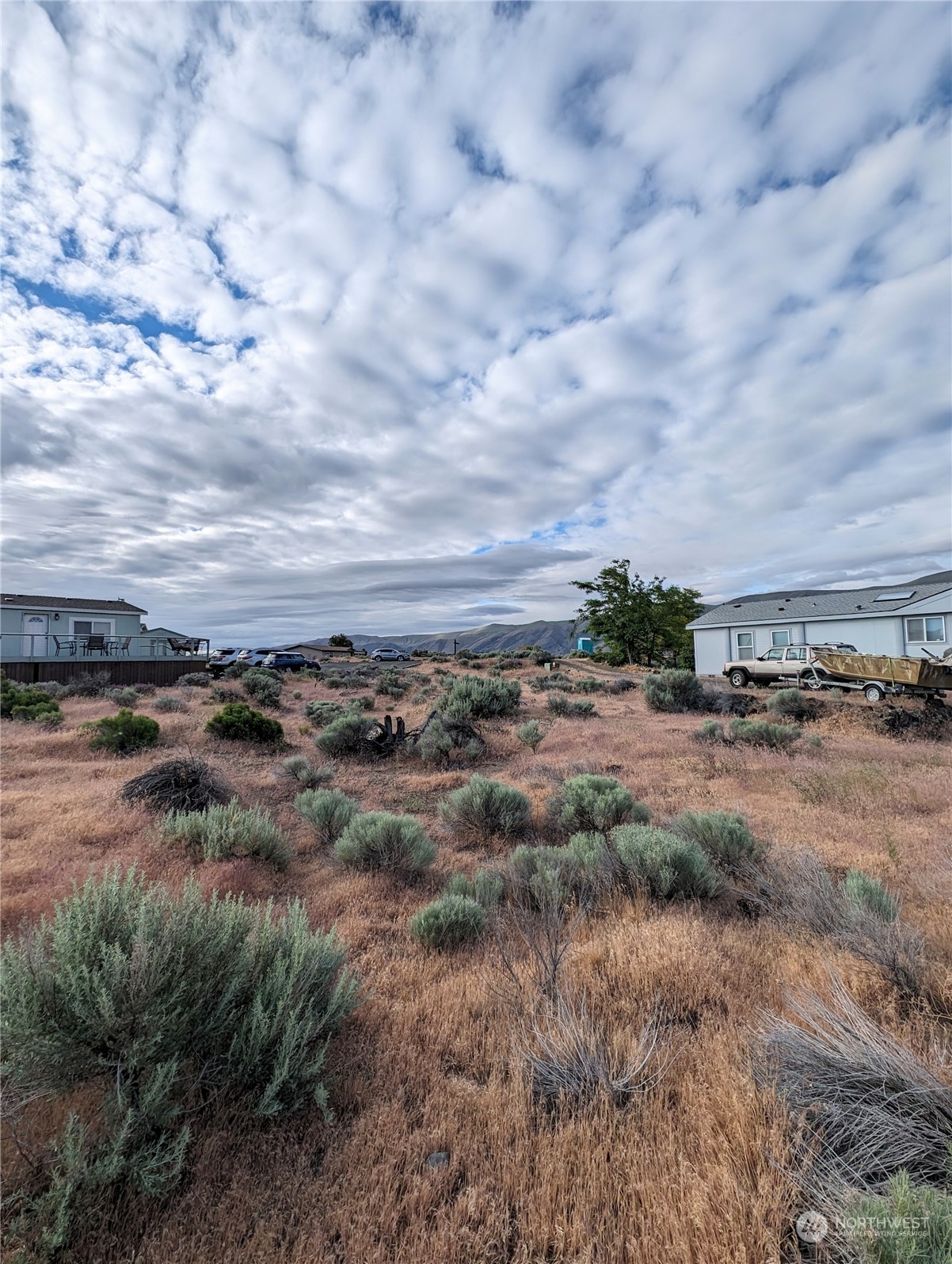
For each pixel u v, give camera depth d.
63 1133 2.09
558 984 3.21
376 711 18.72
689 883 4.82
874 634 25.61
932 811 7.30
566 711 17.28
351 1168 2.08
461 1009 3.16
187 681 27.75
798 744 12.06
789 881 4.61
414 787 9.41
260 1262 1.75
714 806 7.52
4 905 4.08
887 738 13.45
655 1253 1.73
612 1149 2.13
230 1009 2.52
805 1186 1.84
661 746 11.61
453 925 4.12
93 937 2.39
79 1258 1.78
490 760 11.47
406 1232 1.85
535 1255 1.80
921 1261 1.52
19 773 9.25
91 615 32.38
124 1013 2.22
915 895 4.60
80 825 6.17
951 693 19.53
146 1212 1.94
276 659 36.97
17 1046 2.06
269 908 2.97
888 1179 1.85
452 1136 2.26
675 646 45.66
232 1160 2.13
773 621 29.23
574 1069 2.54
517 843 6.60
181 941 2.47
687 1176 1.92
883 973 3.27
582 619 43.72
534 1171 2.10
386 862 5.53
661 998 3.21
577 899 4.77
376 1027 3.02
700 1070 2.52
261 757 11.74
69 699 20.30
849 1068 2.32
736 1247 1.68
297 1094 2.41
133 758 10.81
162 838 5.86
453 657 46.47
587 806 6.83
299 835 6.99
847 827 6.55
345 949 3.41
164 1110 2.16
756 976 3.43
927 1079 2.18
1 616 28.88
